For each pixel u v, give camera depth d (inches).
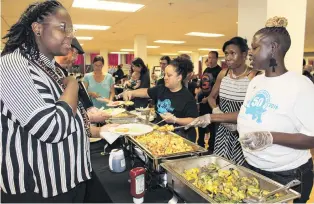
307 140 40.4
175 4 158.9
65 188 39.6
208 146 135.0
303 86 41.8
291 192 37.8
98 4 160.2
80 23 226.8
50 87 37.2
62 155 38.5
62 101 36.6
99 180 51.2
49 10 37.3
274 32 43.9
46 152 37.1
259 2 91.9
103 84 136.4
